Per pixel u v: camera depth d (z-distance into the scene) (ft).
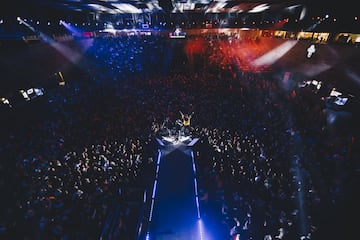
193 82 87.86
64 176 40.93
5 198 35.88
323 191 37.55
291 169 41.73
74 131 54.80
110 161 44.75
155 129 59.72
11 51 59.26
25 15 73.00
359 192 36.52
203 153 51.06
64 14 99.14
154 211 37.11
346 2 62.54
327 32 69.15
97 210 35.53
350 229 32.19
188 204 38.27
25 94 61.11
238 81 87.56
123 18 113.39
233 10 98.22
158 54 108.17
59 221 33.30
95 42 101.86
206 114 64.85
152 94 78.23
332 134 52.85
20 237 30.50
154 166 47.50
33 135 52.37
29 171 41.01
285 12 97.76
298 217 34.06
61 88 75.82
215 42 108.68
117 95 77.20
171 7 81.25
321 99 66.54
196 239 32.60
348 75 61.82
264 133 53.16
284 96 74.95
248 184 40.52
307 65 76.84
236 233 32.27
